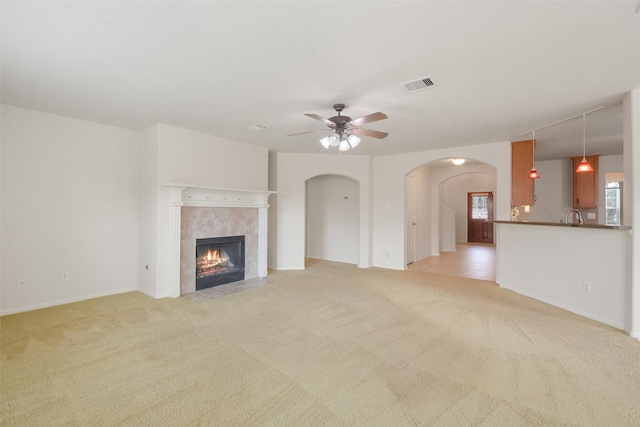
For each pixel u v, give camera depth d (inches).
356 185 281.3
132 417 70.6
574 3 69.1
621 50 89.4
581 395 78.7
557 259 153.3
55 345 106.7
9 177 138.9
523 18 74.6
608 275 128.7
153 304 153.9
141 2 69.2
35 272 146.3
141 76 107.7
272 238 249.9
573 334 117.6
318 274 228.2
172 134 169.5
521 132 180.1
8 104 137.0
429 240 331.9
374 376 88.0
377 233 261.3
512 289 184.2
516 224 175.2
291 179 247.3
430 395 79.0
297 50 90.0
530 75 106.0
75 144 157.6
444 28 78.8
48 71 104.0
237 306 151.1
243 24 77.6
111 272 171.2
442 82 111.6
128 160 176.7
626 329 120.6
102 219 167.5
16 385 82.6
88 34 82.2
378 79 109.0
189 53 92.2
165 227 168.1
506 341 111.3
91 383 83.9
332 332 119.2
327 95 123.9
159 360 96.7
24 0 68.0
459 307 150.9
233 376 87.8
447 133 182.5
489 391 80.7
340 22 76.5
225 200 195.5
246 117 153.1
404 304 155.3
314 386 83.1
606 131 178.5
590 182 259.0
